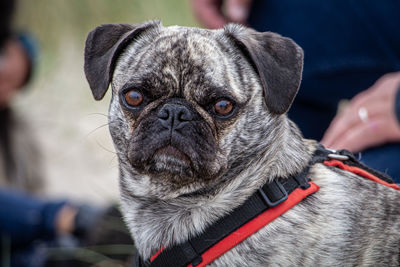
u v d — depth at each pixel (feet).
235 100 10.94
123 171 11.93
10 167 20.67
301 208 10.65
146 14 33.83
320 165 11.47
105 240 17.10
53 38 35.50
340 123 15.97
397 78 15.20
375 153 14.52
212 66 10.93
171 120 10.82
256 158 11.21
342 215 10.68
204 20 19.34
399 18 15.20
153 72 10.91
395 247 11.19
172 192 11.32
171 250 10.93
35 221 17.47
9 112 21.24
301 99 18.26
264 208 10.61
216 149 10.96
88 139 28.22
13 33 21.01
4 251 17.28
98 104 31.45
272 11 17.40
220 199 11.02
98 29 12.26
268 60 11.16
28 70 21.36
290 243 10.37
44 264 17.26
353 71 16.56
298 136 11.99
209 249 10.65
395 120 14.28
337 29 16.17
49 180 24.12
